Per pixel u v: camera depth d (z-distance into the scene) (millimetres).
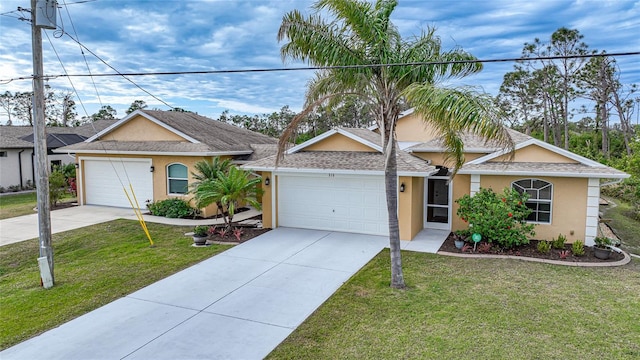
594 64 38500
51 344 6648
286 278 9711
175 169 17953
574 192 12438
